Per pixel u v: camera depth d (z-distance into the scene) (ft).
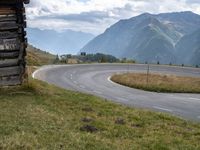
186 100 118.73
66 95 81.30
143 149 43.06
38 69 215.10
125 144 44.32
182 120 69.56
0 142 38.60
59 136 43.98
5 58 76.23
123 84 165.37
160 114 71.36
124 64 298.97
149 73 220.84
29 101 66.59
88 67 255.70
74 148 39.70
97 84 159.12
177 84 161.89
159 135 51.75
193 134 55.72
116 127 53.67
